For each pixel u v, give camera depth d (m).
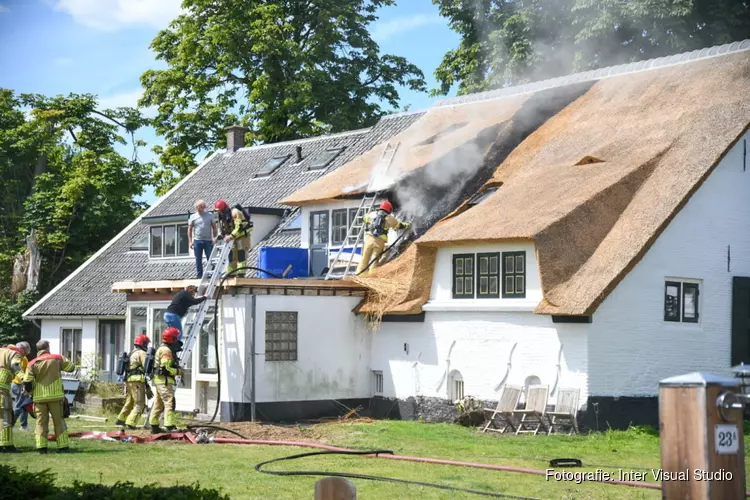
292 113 44.78
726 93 22.80
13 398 20.52
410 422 21.95
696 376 7.55
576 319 19.52
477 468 14.91
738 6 34.66
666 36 34.94
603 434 19.19
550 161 24.22
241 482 13.45
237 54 44.53
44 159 50.66
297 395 22.92
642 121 23.70
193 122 45.41
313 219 28.27
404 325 23.36
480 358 21.53
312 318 23.31
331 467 14.92
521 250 20.80
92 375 30.89
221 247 24.84
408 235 25.48
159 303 24.72
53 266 46.19
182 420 22.31
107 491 9.48
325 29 45.38
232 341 22.69
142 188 48.19
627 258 19.53
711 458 7.42
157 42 46.81
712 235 21.47
